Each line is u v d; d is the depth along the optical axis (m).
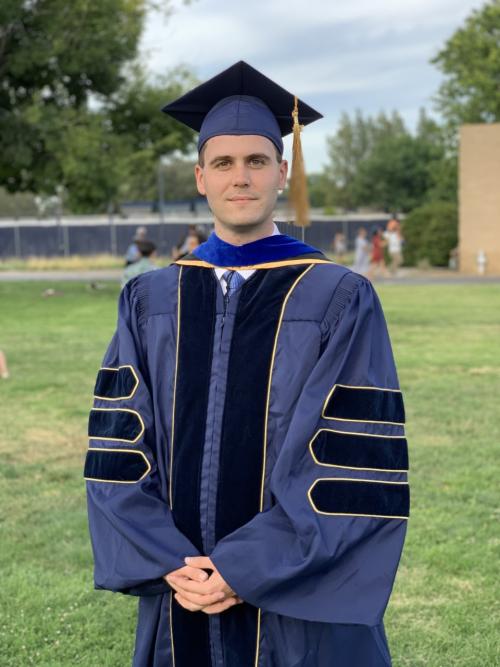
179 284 2.35
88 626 3.69
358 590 2.09
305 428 2.09
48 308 16.16
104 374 2.37
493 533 4.56
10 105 19.16
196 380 2.23
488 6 33.75
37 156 18.80
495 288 19.72
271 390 2.19
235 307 2.27
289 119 2.59
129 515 2.16
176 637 2.20
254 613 2.16
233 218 2.29
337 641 2.14
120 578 2.14
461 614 3.71
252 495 2.15
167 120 20.06
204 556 2.15
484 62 33.72
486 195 24.64
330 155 72.88
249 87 2.41
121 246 35.72
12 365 9.79
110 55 19.20
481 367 9.41
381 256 24.08
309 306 2.23
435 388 8.26
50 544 4.51
